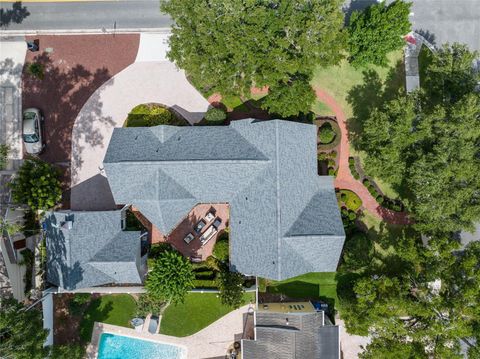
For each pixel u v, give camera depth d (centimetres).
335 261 3816
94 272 3794
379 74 4222
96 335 4175
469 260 3397
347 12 4256
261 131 3719
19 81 4225
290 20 3450
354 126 4209
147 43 4238
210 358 4169
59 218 3791
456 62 3638
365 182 4166
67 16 4259
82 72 4225
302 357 3706
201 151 3731
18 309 3316
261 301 4150
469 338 4019
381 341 3525
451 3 4262
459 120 3344
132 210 4156
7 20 4247
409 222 4175
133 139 3822
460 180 3441
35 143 4109
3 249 3678
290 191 3697
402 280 3747
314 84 4228
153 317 4125
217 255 4038
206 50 3534
